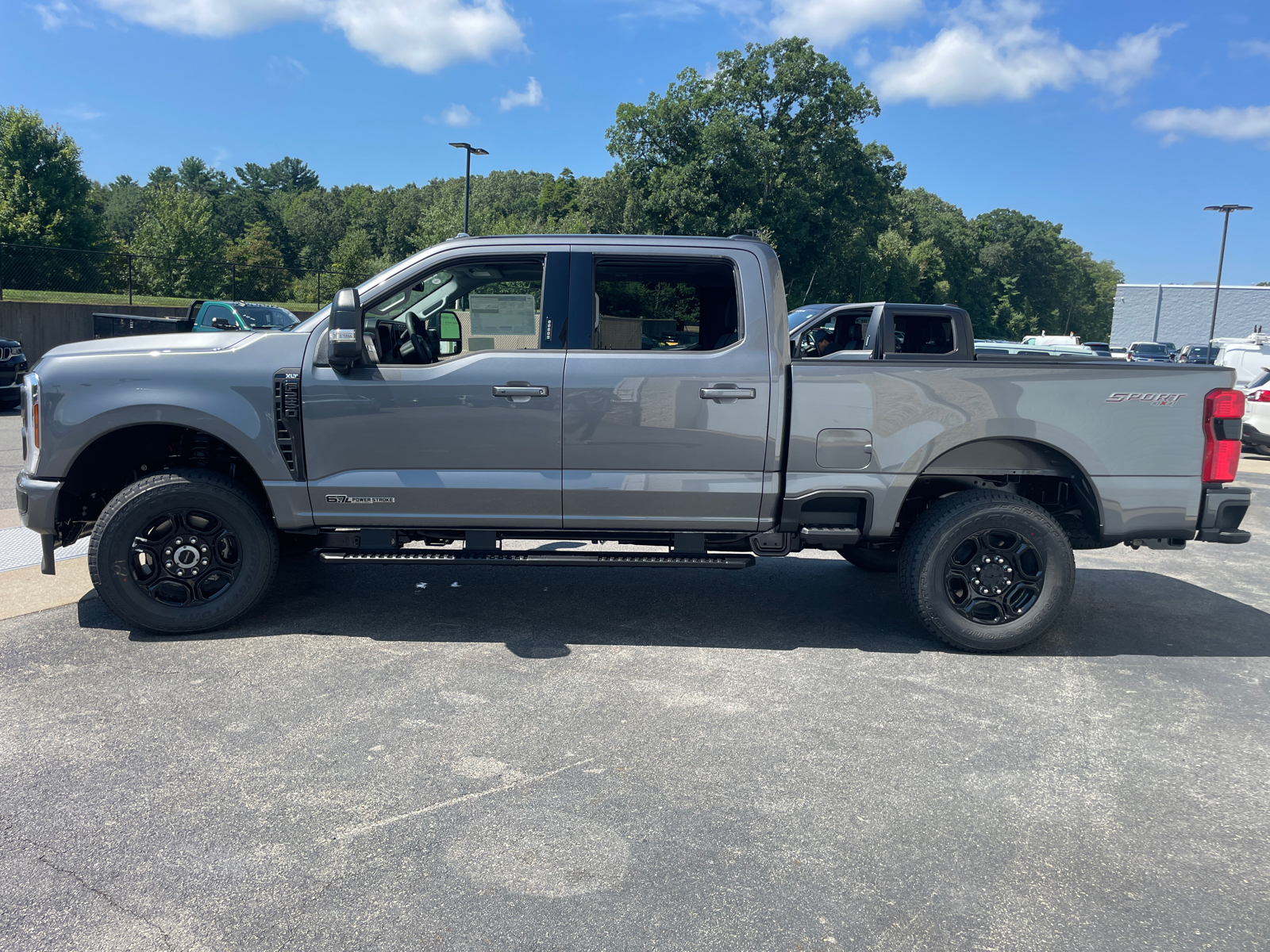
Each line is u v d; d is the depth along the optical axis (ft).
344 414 14.17
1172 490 14.66
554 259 14.53
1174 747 11.48
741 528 14.75
